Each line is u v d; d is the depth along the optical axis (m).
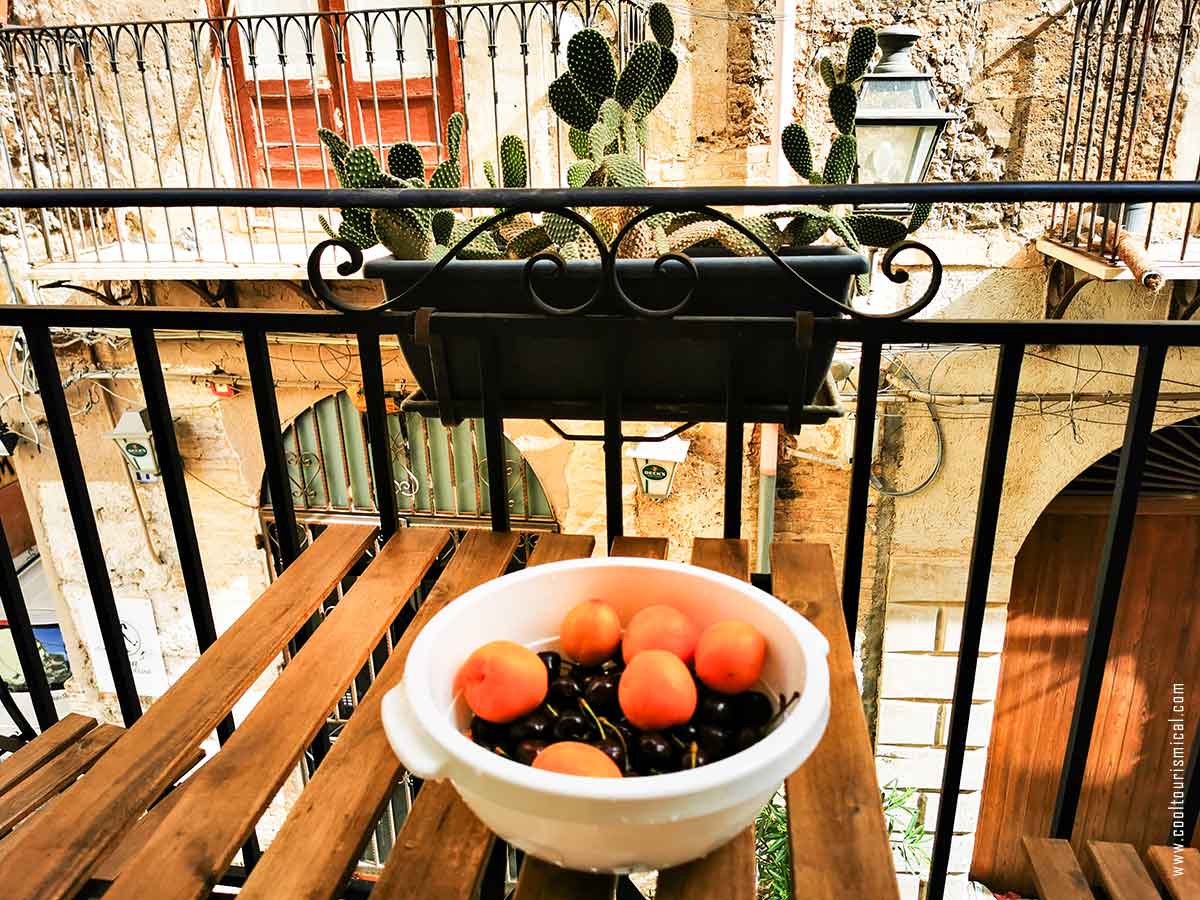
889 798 4.05
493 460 1.06
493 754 0.54
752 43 3.49
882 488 3.84
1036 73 3.36
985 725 4.25
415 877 0.63
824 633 0.86
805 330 0.88
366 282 3.95
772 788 0.54
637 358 1.02
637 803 0.50
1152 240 3.34
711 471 4.10
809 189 0.77
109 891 0.61
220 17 3.78
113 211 4.42
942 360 3.60
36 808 0.94
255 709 0.79
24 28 3.75
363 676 4.75
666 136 3.67
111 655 1.13
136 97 4.23
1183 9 2.94
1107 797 4.57
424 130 4.19
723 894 0.61
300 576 1.01
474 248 1.13
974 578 0.95
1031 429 3.70
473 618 0.69
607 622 0.70
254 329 0.97
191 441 4.60
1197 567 4.07
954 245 3.54
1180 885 0.91
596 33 1.13
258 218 4.45
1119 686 4.36
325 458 4.61
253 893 0.61
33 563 7.28
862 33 1.09
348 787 0.70
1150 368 0.84
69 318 0.97
